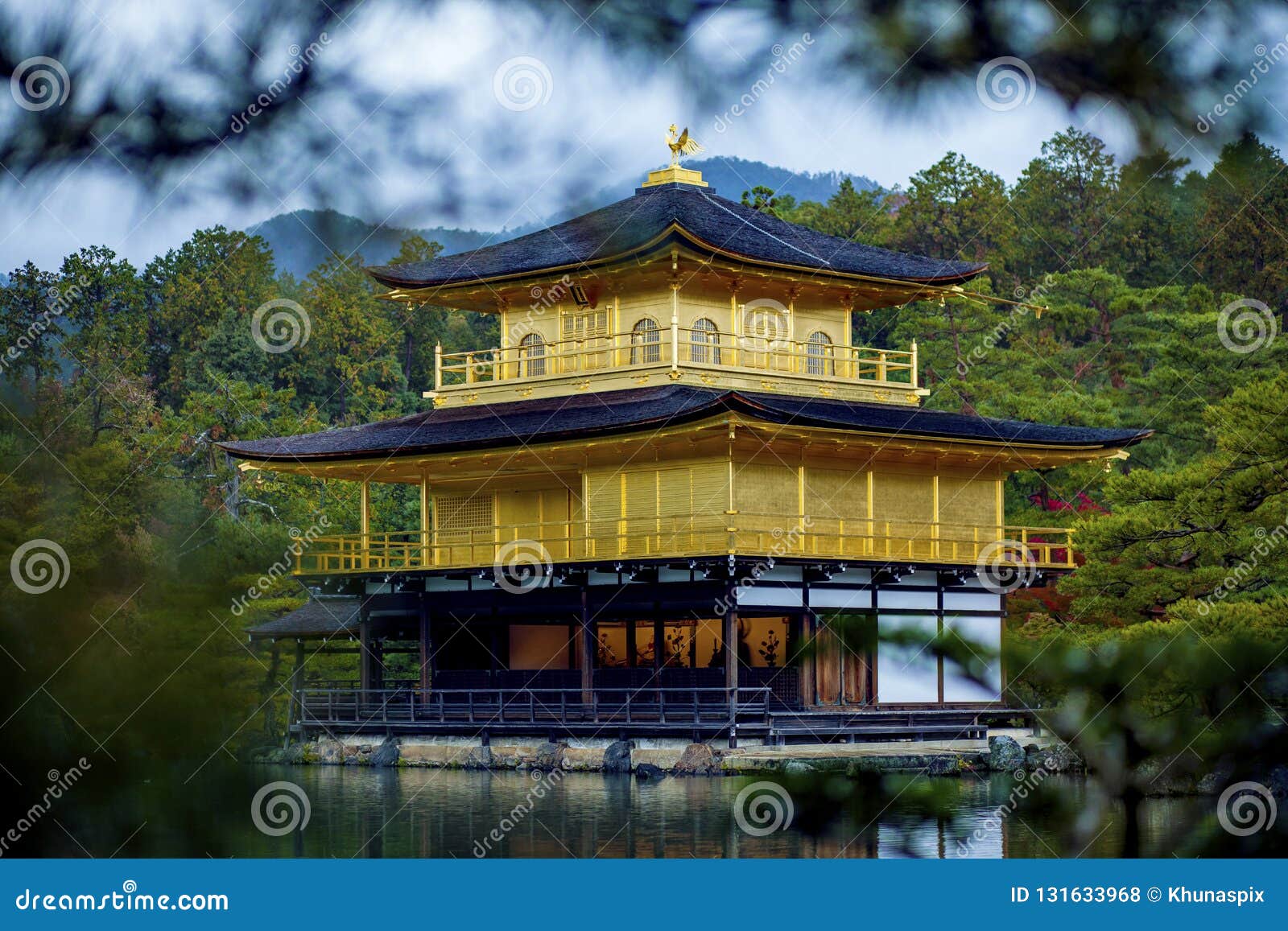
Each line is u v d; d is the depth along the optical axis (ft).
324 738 175.63
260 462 183.11
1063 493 234.79
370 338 332.39
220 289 325.83
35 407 173.58
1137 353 278.26
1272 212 151.12
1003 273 323.37
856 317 315.58
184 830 112.16
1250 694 141.28
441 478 183.83
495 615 176.96
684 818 114.73
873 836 105.91
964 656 167.84
